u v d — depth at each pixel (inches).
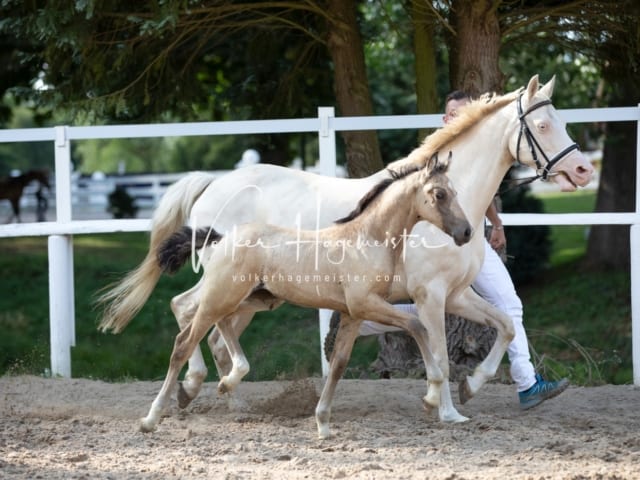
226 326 353.1
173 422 355.6
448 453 296.8
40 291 818.2
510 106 354.0
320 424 322.0
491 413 368.5
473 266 353.1
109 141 1999.3
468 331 452.8
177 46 571.8
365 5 684.7
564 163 348.2
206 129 437.1
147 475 269.4
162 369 568.7
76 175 1352.1
